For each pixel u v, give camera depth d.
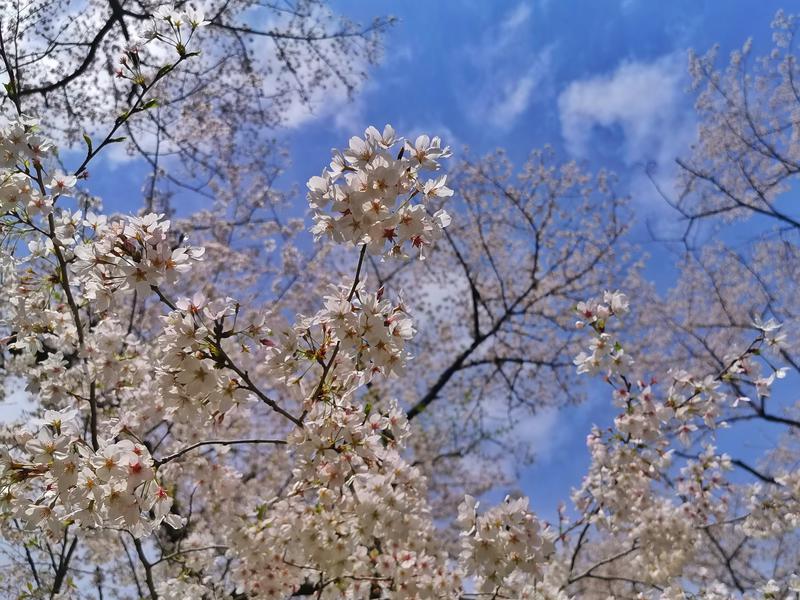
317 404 3.21
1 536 4.92
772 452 11.89
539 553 3.37
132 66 3.48
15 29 6.68
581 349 13.05
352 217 2.68
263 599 4.43
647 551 5.80
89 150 3.41
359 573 4.39
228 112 10.15
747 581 9.55
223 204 11.55
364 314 2.88
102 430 3.75
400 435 3.67
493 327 12.01
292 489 4.43
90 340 3.98
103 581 6.87
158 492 2.92
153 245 2.83
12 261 3.69
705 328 12.70
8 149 3.21
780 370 4.66
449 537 11.44
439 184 2.77
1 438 4.42
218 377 2.93
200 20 3.34
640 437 4.89
